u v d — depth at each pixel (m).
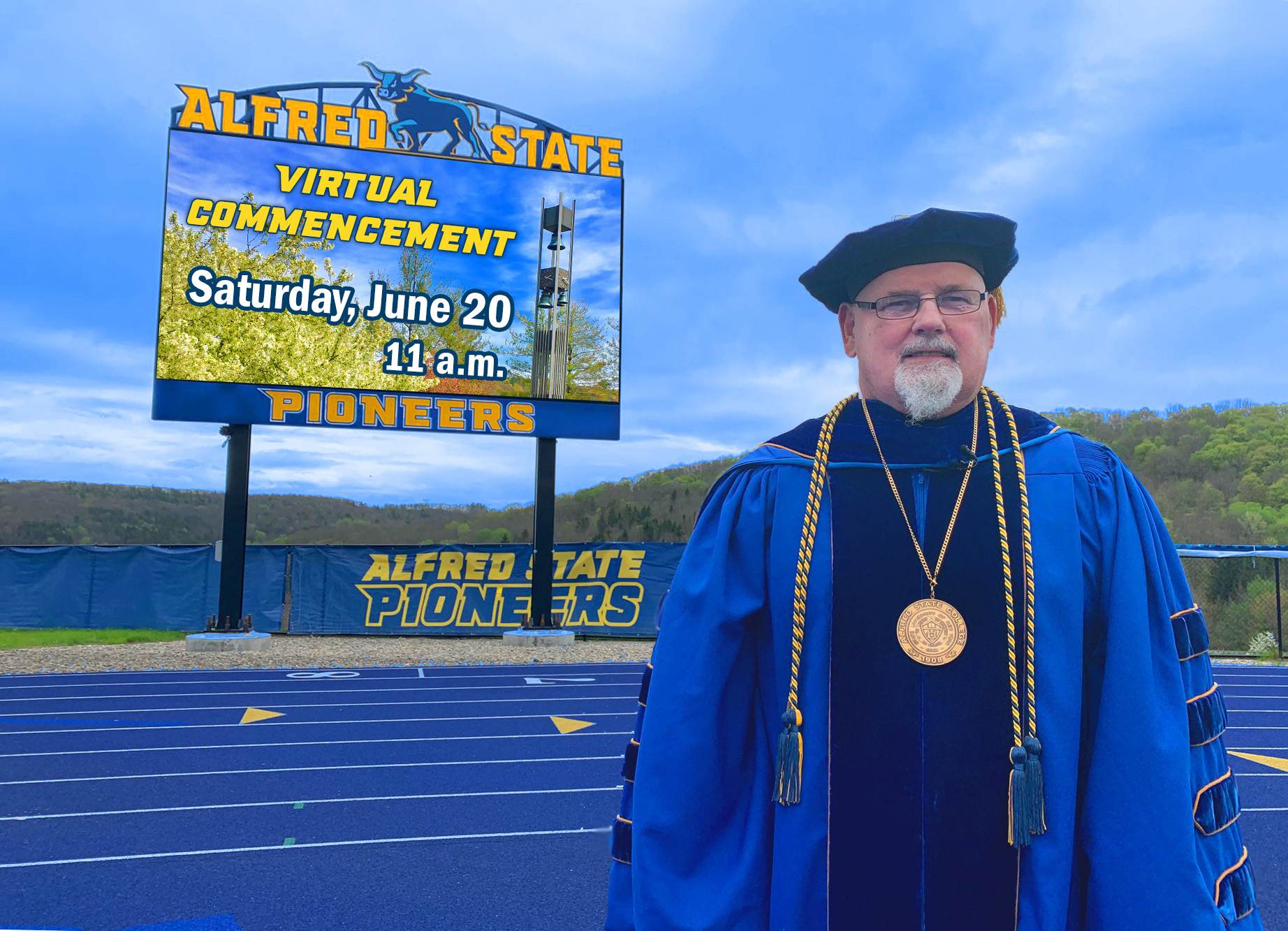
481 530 53.19
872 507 1.70
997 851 1.51
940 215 1.67
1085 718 1.57
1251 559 19.69
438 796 6.47
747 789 1.69
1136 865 1.41
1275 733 9.31
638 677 13.34
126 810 6.08
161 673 13.34
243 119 15.30
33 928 4.16
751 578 1.73
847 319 1.97
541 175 16.16
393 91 15.84
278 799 6.37
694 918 1.54
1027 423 1.76
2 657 14.52
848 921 1.54
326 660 14.88
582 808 6.14
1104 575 1.61
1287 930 4.11
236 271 15.05
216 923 4.22
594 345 16.27
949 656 1.59
